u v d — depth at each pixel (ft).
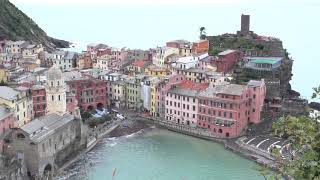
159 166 571.69
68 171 560.61
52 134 555.69
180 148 646.74
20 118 621.72
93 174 547.08
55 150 567.59
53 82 618.03
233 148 634.84
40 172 528.63
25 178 519.60
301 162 121.39
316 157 119.24
